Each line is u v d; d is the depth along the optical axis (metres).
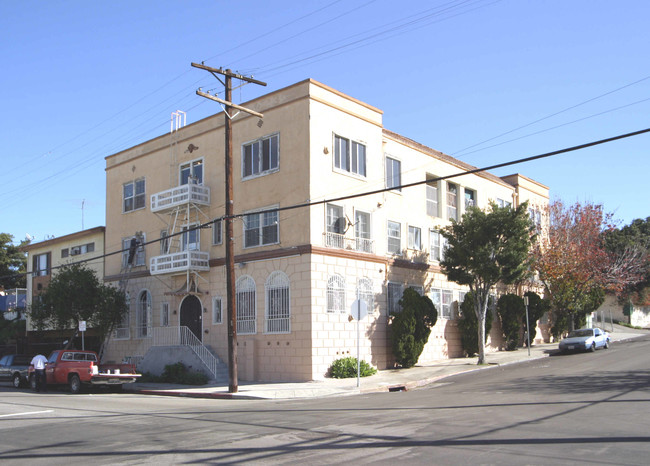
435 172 32.06
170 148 30.45
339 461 8.44
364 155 26.80
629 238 53.25
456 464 8.05
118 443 10.45
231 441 10.27
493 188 37.31
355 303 20.88
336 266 24.44
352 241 25.44
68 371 22.89
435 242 31.38
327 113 24.95
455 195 34.00
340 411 14.19
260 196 25.50
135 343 31.03
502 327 34.69
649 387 16.41
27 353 39.22
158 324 29.81
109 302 30.30
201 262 27.09
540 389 17.19
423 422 11.78
